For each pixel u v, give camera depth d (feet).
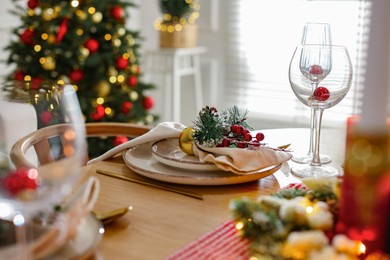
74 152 2.52
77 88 9.32
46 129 2.76
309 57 3.76
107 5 9.62
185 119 13.23
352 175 2.18
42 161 2.78
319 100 3.79
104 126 5.37
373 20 1.95
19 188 2.23
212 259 2.50
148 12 13.08
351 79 3.79
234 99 12.34
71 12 9.05
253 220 2.56
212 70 12.46
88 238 2.54
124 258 2.51
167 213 3.06
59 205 2.60
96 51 9.50
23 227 2.32
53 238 2.31
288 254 2.35
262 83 11.87
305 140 4.78
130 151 3.97
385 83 1.99
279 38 11.47
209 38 12.44
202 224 2.92
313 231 2.45
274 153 3.63
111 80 9.60
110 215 2.86
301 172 3.78
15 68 9.70
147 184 3.51
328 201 2.67
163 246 2.64
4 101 3.81
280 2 11.29
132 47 10.04
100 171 3.76
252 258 2.40
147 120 10.28
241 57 12.06
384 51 1.96
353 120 2.22
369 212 2.19
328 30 4.34
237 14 11.93
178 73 11.92
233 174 3.55
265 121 11.95
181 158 3.77
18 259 2.23
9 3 10.09
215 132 3.65
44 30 9.11
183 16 11.67
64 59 9.06
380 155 2.05
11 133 3.72
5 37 10.11
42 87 3.52
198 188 3.47
